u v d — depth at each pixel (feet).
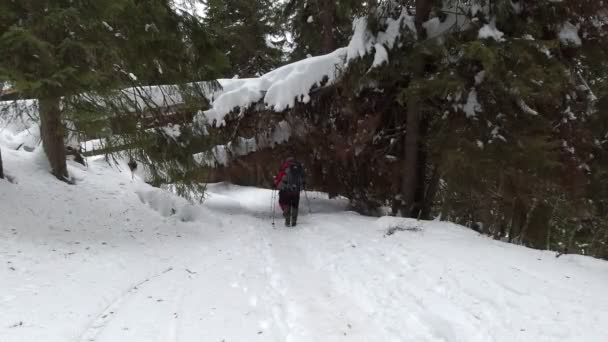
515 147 24.58
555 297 12.61
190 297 13.69
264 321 11.85
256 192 49.32
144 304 12.94
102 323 11.39
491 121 25.94
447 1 28.60
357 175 37.52
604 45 27.35
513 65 24.66
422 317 11.77
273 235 25.52
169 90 27.02
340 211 38.32
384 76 28.40
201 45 26.05
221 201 38.99
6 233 17.78
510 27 26.43
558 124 27.78
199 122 31.24
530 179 24.97
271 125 36.47
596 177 29.43
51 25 18.06
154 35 23.12
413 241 20.33
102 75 20.10
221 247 22.04
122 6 19.30
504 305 12.10
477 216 29.60
